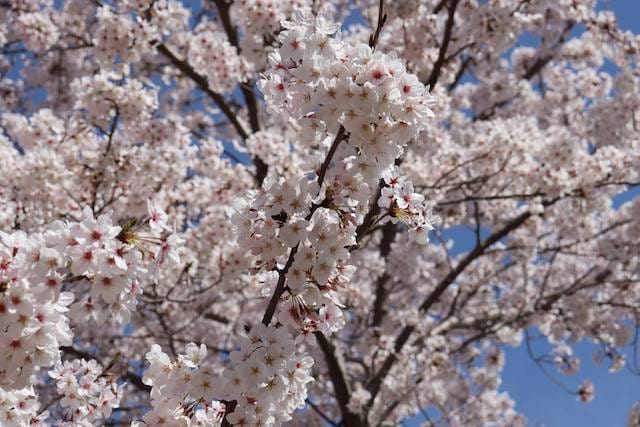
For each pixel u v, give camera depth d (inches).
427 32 356.2
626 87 422.0
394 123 112.7
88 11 416.8
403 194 123.8
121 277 109.3
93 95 256.1
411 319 393.7
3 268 103.4
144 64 434.9
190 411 124.1
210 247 305.1
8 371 106.3
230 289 342.3
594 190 318.3
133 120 262.7
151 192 271.3
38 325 105.3
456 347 445.7
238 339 117.3
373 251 494.9
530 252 406.6
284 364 116.0
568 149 314.7
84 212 106.8
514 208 408.5
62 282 108.2
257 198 117.3
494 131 314.2
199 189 317.1
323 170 116.9
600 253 407.2
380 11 122.7
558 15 494.9
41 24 363.6
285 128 426.6
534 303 395.2
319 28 114.2
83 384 153.3
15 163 254.8
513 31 331.0
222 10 383.2
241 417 116.5
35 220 261.6
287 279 117.0
